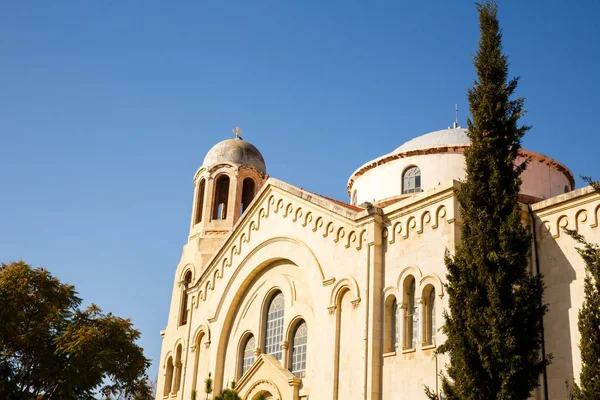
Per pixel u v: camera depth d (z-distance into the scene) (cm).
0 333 4241
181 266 4822
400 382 2823
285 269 3788
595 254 2092
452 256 2584
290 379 3359
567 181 4212
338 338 3191
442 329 2533
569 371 2470
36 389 4328
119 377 4381
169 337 4719
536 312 2241
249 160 4884
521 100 2508
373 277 3047
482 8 2669
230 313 4109
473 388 2147
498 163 2427
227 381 3956
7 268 4447
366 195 4303
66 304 4503
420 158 4100
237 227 4188
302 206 3669
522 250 2302
